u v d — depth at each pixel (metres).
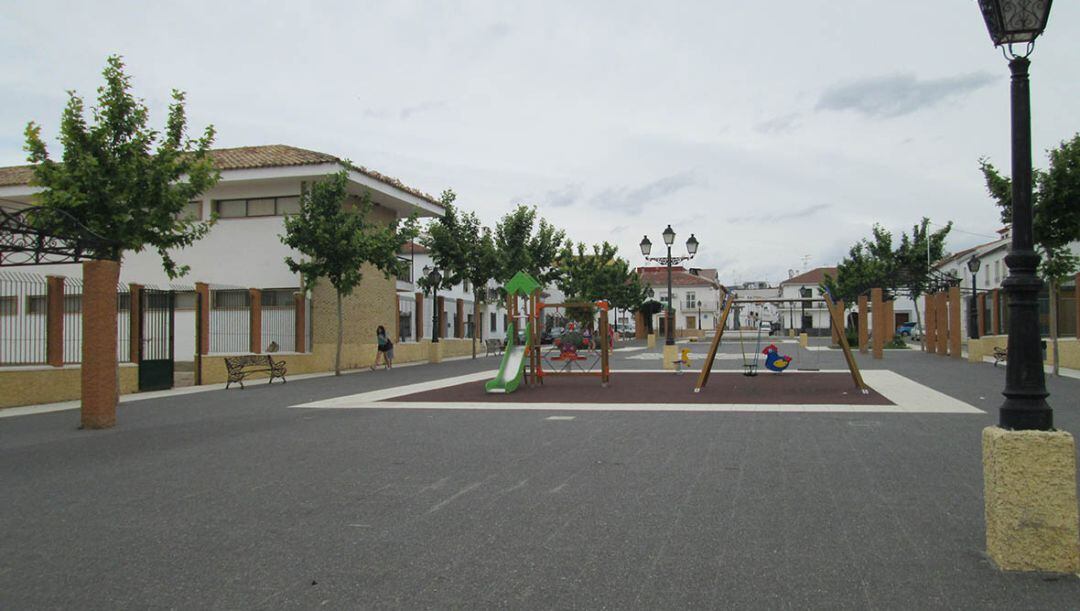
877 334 29.94
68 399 17.02
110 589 4.40
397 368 28.66
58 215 12.80
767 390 16.94
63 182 14.55
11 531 5.72
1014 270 4.75
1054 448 4.45
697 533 5.35
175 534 5.56
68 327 17.53
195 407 15.16
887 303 44.31
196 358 21.30
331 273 24.02
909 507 6.01
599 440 9.91
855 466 7.77
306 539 5.37
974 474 7.30
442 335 37.91
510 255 36.28
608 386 18.92
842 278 52.53
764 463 8.02
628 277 65.75
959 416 11.89
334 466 8.23
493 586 4.34
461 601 4.11
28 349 16.52
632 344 55.31
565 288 52.31
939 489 6.65
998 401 13.92
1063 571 4.43
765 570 4.54
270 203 27.69
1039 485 4.46
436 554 4.97
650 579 4.41
